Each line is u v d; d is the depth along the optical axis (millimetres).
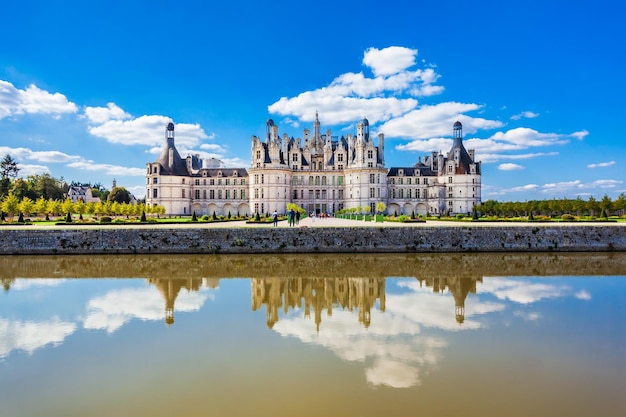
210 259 48125
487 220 77750
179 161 139750
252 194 133875
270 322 24844
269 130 137500
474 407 15023
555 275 39188
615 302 29188
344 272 40906
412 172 143875
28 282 36406
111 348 20672
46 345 21078
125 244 50906
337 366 18469
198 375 17672
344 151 143625
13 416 14648
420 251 52281
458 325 24156
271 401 15500
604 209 88750
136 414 14742
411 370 18078
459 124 137750
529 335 22406
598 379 17250
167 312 26906
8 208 82688
